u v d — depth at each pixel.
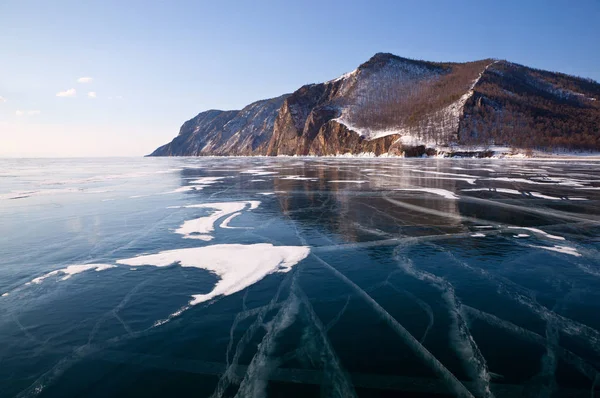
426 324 5.18
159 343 4.83
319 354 4.46
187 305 5.97
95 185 25.98
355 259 8.16
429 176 29.66
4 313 5.81
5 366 4.38
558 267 7.48
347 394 3.71
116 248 9.47
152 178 32.16
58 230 11.67
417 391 3.74
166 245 9.66
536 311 5.54
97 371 4.25
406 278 6.98
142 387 3.93
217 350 4.62
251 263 7.93
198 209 15.16
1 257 8.80
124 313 5.73
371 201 16.62
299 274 7.27
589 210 13.80
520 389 3.76
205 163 71.75
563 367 4.13
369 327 5.11
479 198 17.03
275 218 13.03
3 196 19.86
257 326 5.21
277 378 4.01
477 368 4.13
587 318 5.31
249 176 33.12
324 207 15.23
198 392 3.82
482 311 5.56
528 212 13.48
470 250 8.76
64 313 5.77
